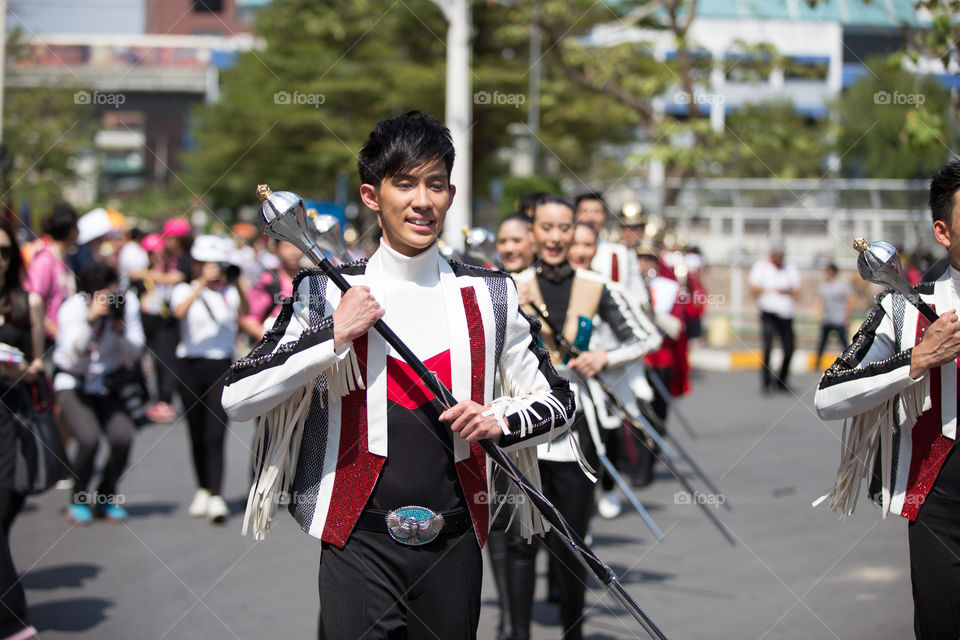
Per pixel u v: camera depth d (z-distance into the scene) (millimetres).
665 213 17297
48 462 4469
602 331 5031
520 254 5289
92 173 29500
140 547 6066
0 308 4551
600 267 6129
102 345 6543
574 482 4238
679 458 8758
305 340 2635
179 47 49688
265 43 26609
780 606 4941
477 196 26344
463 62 12844
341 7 24188
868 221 18328
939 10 6367
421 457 2709
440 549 2713
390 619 2676
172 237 9977
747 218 18656
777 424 10570
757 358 16594
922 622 3027
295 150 26516
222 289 6875
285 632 4641
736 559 5754
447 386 2752
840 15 18703
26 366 4383
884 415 3088
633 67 17453
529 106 21672
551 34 17172
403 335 2762
